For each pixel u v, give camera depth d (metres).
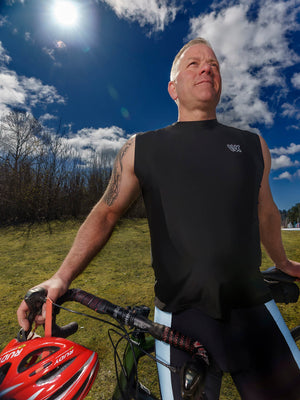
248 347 0.62
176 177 0.68
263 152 0.79
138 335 0.70
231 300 0.64
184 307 0.65
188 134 0.74
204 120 0.77
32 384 0.48
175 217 0.66
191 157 0.70
